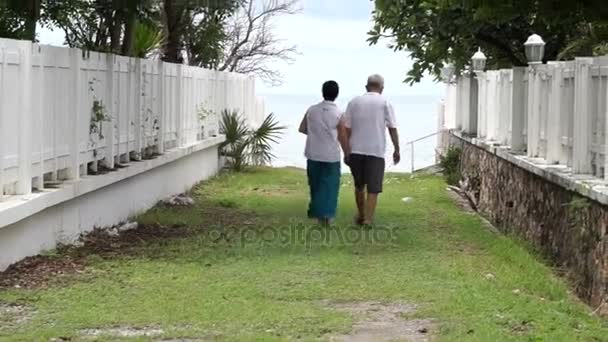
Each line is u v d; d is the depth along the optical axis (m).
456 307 7.60
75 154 10.16
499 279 8.99
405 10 15.90
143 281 8.55
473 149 17.11
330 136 12.28
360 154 12.27
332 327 6.96
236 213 14.08
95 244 10.39
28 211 8.39
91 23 12.80
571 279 9.09
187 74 17.08
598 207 8.12
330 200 12.46
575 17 11.02
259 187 18.45
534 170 10.75
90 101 10.80
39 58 8.98
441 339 6.59
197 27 21.39
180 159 16.56
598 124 8.89
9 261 8.50
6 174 8.35
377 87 12.49
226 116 21.83
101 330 6.80
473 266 9.66
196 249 10.45
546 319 7.20
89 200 10.84
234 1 18.91
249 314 7.31
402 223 13.00
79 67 10.21
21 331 6.68
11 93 8.38
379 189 12.38
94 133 10.99
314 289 8.35
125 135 12.49
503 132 14.02
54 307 7.43
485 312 7.45
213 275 8.93
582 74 9.22
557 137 10.59
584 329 7.05
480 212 15.40
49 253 9.26
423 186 18.94
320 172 12.41
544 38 17.23
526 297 8.10
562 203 9.66
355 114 12.30
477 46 17.94
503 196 13.45
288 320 7.16
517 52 17.59
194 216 13.48
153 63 14.09
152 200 14.26
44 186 9.58
